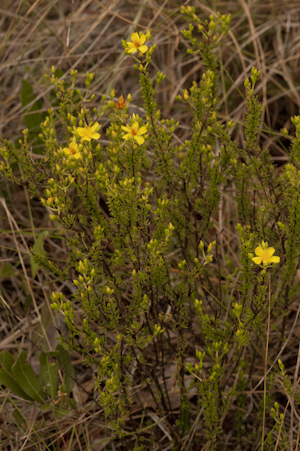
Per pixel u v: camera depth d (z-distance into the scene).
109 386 1.72
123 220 1.74
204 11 4.19
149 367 2.13
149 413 2.50
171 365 2.71
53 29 4.37
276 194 2.01
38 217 3.61
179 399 2.54
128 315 1.88
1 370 2.30
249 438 2.31
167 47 4.26
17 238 3.40
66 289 3.14
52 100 3.52
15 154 1.89
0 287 3.19
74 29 4.45
